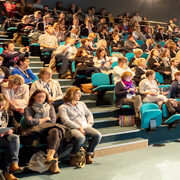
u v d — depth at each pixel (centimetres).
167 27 1409
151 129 501
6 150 334
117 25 1147
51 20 954
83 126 408
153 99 552
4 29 874
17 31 805
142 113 493
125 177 349
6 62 586
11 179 331
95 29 1059
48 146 356
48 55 710
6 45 607
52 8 1207
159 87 619
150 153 449
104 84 605
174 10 1670
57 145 361
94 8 1360
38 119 370
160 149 472
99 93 592
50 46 734
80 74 627
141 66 657
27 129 365
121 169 376
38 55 724
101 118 525
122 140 475
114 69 603
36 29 815
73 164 386
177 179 344
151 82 571
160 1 1603
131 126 521
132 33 1120
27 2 1127
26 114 371
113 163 400
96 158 422
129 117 521
